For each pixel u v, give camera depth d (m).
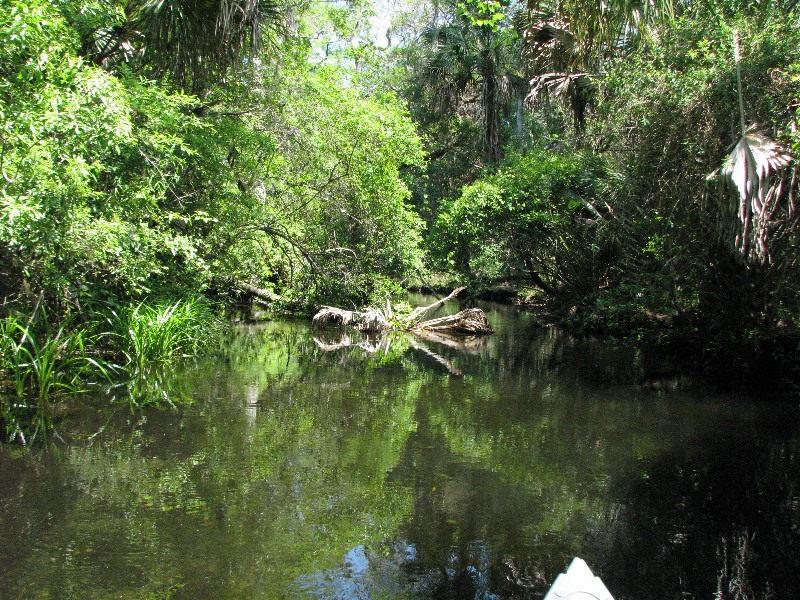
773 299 7.57
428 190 23.20
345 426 5.45
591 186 13.12
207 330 9.42
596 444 5.02
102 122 6.04
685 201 8.07
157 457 4.48
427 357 9.36
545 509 3.75
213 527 3.40
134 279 7.57
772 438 5.19
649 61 9.06
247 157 10.55
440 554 3.17
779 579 2.95
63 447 4.61
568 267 14.31
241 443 4.85
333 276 12.62
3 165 5.42
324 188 12.22
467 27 19.08
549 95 13.19
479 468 4.45
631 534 3.42
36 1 5.70
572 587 1.45
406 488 4.05
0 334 6.09
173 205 9.44
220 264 10.48
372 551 3.18
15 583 2.78
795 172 6.24
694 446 4.98
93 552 3.08
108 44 8.83
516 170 14.88
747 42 7.29
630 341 11.10
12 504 3.61
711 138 7.40
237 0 8.91
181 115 8.18
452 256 16.61
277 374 7.61
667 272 9.69
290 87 11.12
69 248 6.38
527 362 8.98
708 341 8.80
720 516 3.67
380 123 12.04
